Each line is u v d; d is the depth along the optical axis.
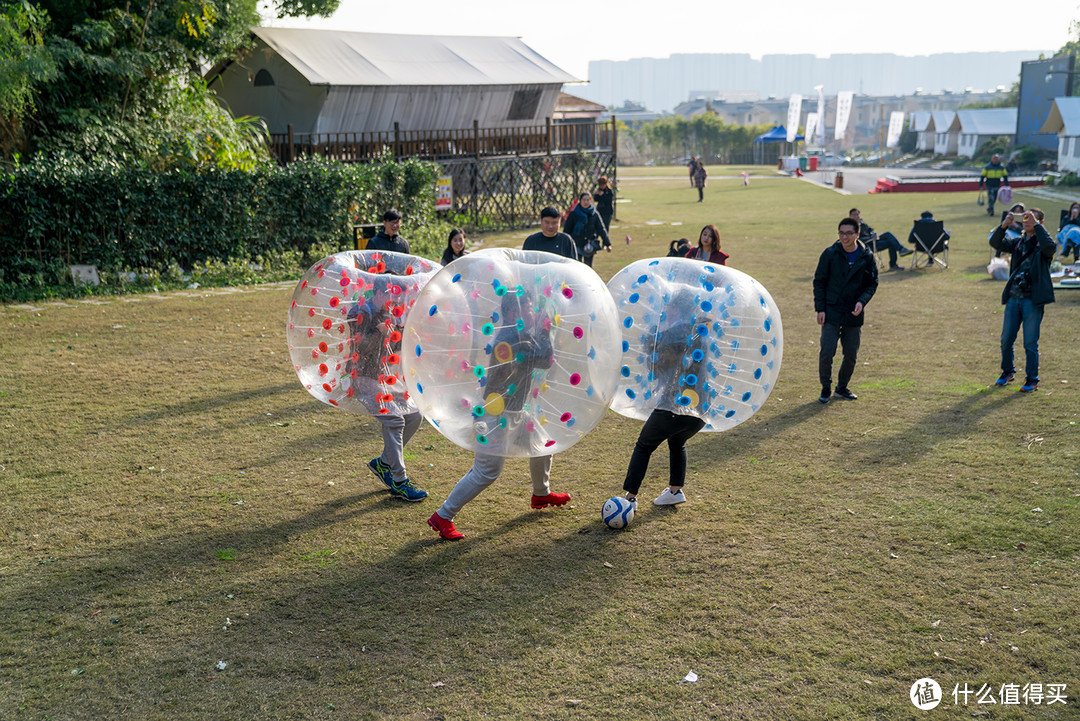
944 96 161.25
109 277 14.12
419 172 19.95
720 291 5.00
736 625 4.07
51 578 4.62
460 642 3.98
